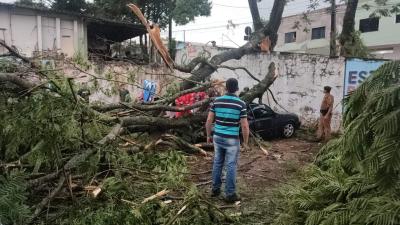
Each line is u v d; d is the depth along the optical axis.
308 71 13.09
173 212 4.14
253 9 14.34
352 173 3.77
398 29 30.06
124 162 5.08
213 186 5.25
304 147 9.66
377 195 2.98
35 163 4.43
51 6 23.08
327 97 10.60
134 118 6.38
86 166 4.55
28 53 14.33
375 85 2.20
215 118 5.25
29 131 4.39
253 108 10.62
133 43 21.27
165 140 7.30
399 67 2.14
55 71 5.76
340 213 3.06
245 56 14.56
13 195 3.23
